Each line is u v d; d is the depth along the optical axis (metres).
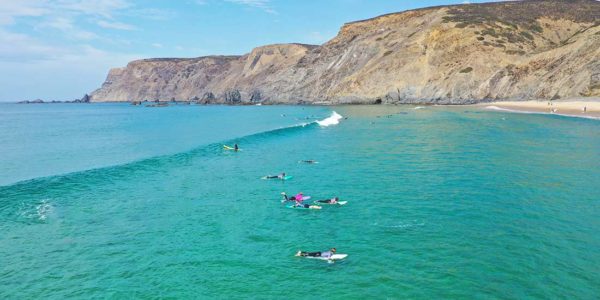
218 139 54.59
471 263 15.51
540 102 99.00
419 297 13.21
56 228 20.30
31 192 26.56
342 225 20.12
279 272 15.28
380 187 26.94
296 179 30.23
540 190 25.12
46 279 15.05
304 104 163.88
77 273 15.51
